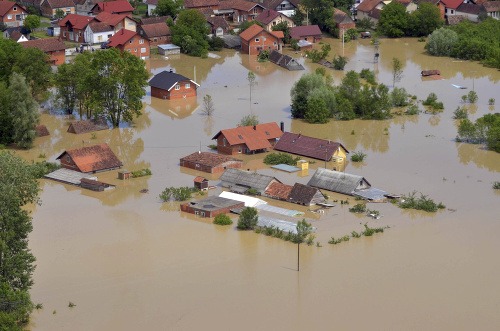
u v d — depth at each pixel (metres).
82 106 115.25
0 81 112.00
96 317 65.12
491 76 134.38
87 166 93.56
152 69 138.88
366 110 113.81
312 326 63.75
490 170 94.19
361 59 145.38
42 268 72.31
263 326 63.84
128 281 70.25
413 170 94.06
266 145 99.81
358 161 96.88
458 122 111.25
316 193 84.81
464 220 80.94
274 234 77.94
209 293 68.38
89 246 76.25
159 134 107.25
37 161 97.75
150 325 64.19
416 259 73.50
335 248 75.50
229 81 132.38
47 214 83.06
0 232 63.03
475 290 68.44
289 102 120.75
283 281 70.06
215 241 77.00
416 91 125.75
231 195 86.19
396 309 65.88
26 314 64.25
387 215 82.25
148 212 83.50
